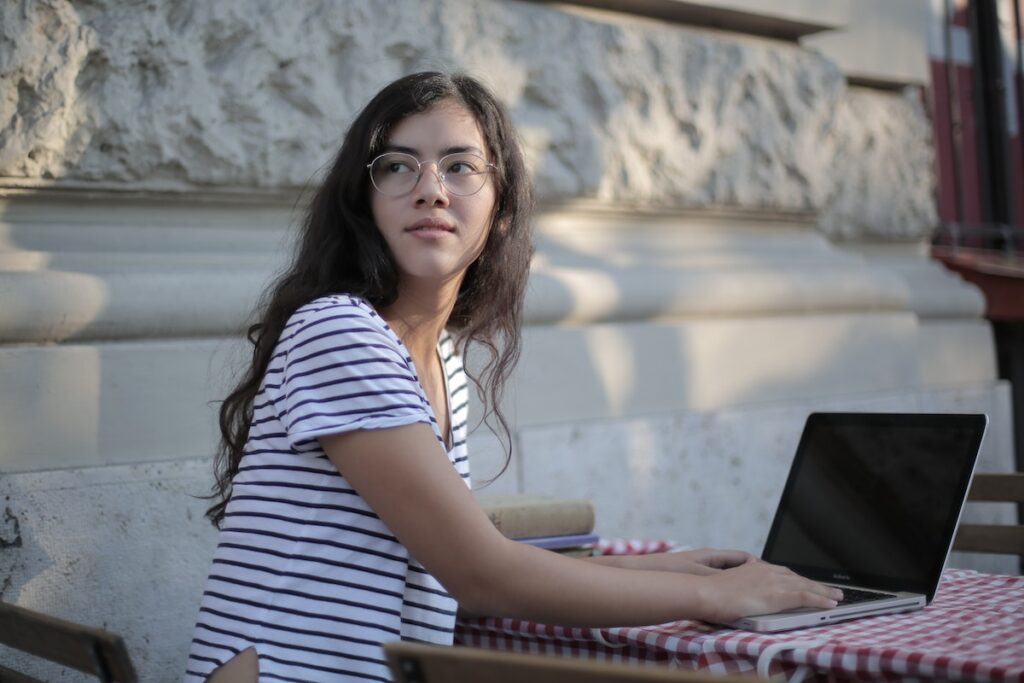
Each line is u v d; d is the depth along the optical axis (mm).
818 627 1688
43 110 2555
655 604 1662
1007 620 1693
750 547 3799
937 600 1897
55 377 2480
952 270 4891
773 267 4000
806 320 4062
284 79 2938
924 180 4777
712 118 3883
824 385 4098
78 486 2477
